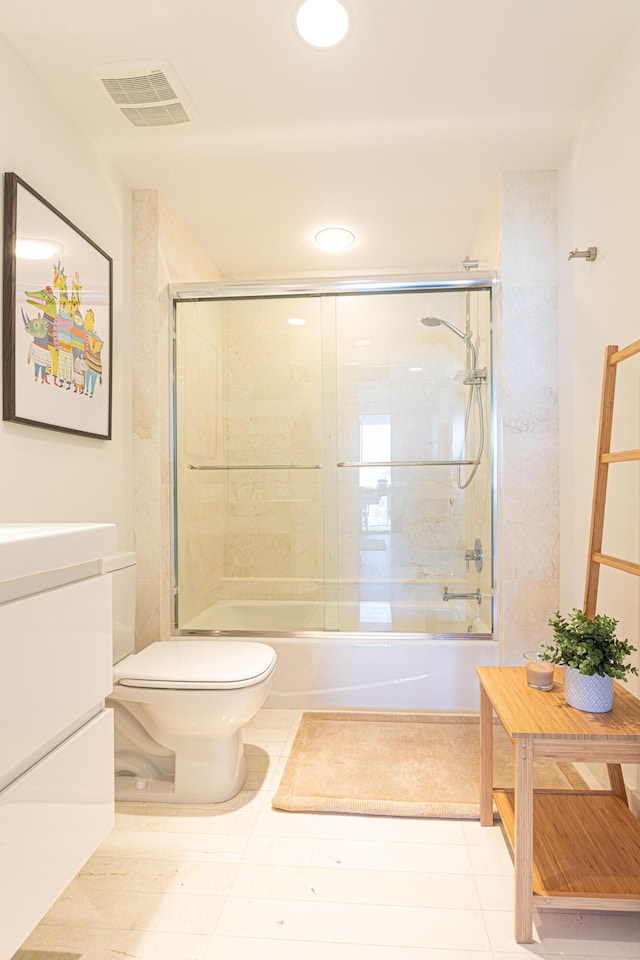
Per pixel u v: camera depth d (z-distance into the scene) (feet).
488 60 5.71
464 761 6.70
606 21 5.22
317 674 8.29
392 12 5.07
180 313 8.83
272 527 9.53
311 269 11.32
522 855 4.00
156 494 8.14
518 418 7.73
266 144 7.06
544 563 7.72
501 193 7.75
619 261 5.72
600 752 3.99
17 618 2.77
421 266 11.17
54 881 3.11
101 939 4.09
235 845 5.18
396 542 9.14
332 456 9.34
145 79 5.91
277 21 5.17
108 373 7.23
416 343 9.03
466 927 4.19
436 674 8.09
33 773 2.94
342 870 4.82
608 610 5.99
